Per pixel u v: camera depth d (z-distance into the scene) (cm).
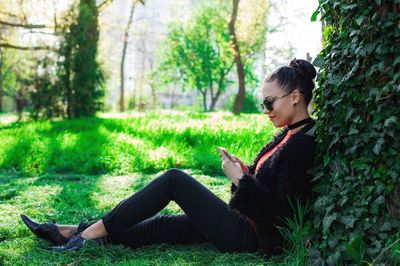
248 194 315
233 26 3569
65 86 2028
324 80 334
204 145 1020
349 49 313
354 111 305
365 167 299
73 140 1103
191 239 372
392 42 297
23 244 382
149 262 332
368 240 296
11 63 4275
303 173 319
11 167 882
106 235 358
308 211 321
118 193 623
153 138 1098
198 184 345
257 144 1012
